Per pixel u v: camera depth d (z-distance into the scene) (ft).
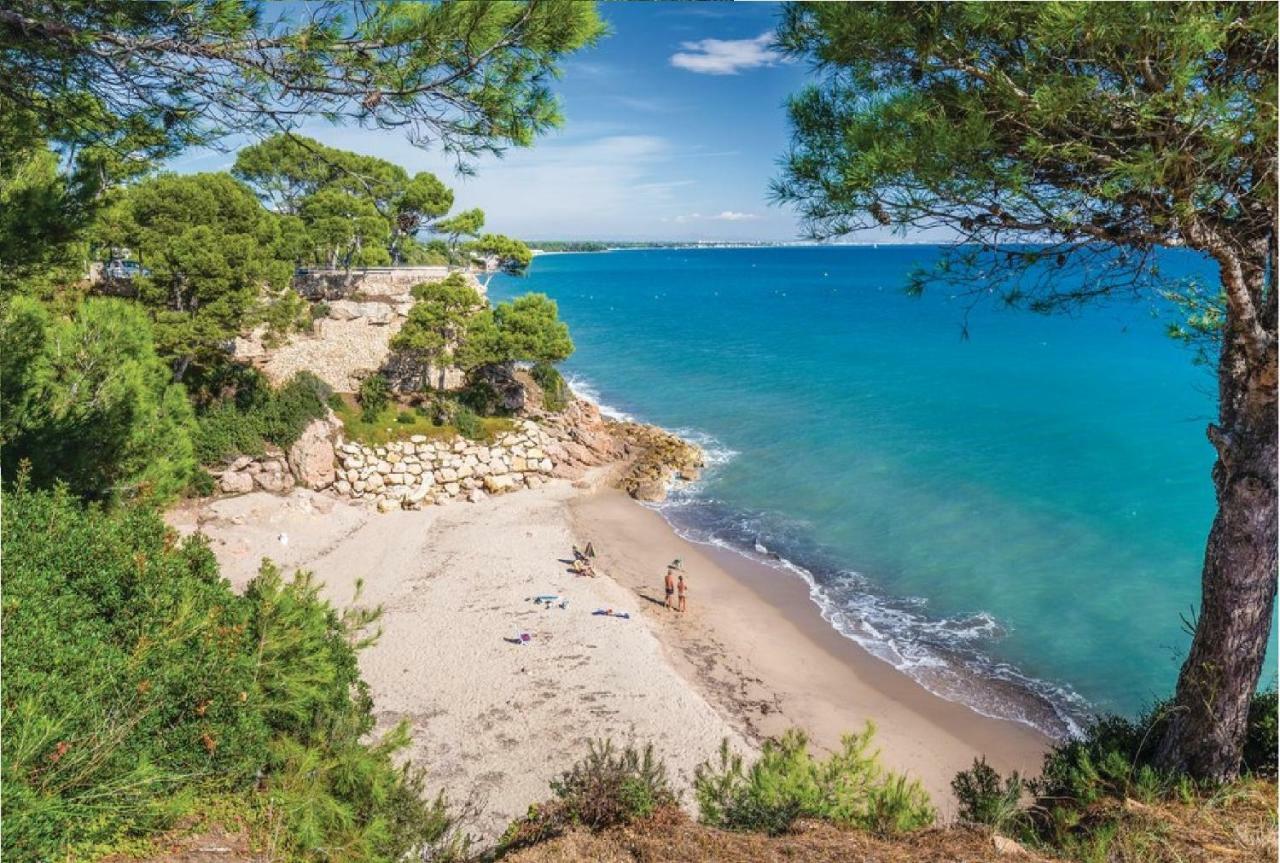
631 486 128.88
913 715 68.64
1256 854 19.47
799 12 21.40
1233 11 15.39
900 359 241.55
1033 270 25.72
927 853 21.94
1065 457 138.00
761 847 23.11
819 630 83.82
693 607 88.89
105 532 26.27
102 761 19.35
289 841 22.74
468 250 200.03
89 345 47.26
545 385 156.35
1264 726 26.53
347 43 18.98
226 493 104.73
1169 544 100.73
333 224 154.30
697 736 62.85
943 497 122.01
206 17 18.85
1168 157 16.46
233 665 25.09
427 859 27.96
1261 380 22.57
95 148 32.53
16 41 18.95
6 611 20.97
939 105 19.13
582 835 25.07
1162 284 26.48
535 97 20.48
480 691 67.92
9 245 34.01
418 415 131.54
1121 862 20.30
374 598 85.25
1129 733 28.89
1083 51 17.60
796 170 22.18
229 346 122.83
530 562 96.73
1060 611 85.56
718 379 216.74
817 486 129.49
